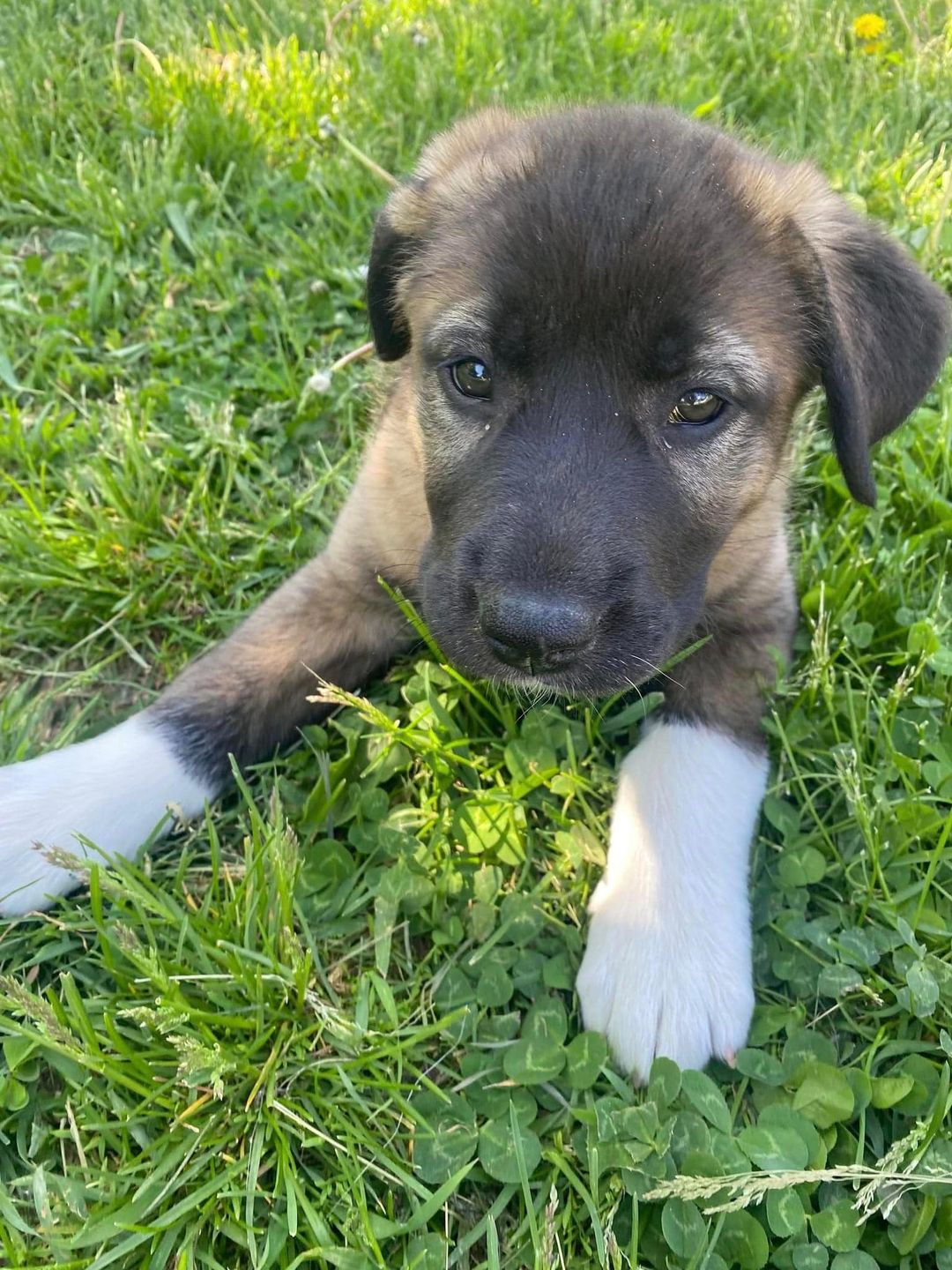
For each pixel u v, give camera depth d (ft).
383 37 1.91
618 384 0.78
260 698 0.98
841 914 0.87
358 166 1.61
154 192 1.52
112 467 1.22
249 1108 0.74
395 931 0.87
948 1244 0.70
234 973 0.78
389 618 1.04
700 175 0.82
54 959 0.84
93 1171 0.72
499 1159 0.73
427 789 0.95
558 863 0.90
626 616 0.78
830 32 1.94
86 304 1.41
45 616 1.11
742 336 0.80
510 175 0.84
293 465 1.28
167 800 0.92
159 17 1.89
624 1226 0.72
